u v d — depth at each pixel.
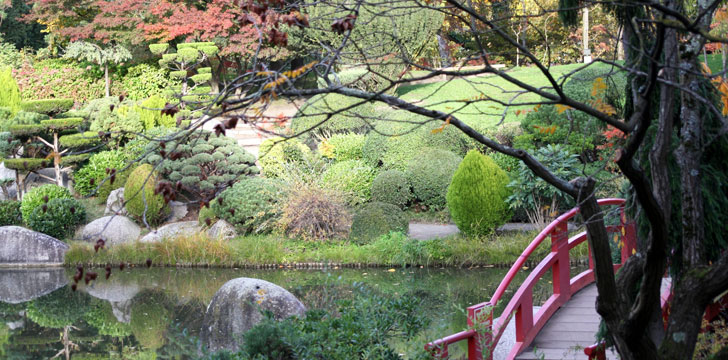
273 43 3.24
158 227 15.74
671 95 3.70
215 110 3.35
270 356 6.09
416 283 11.37
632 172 3.47
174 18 22.52
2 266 14.33
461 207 13.43
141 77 24.38
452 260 12.69
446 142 16.45
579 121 13.84
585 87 13.86
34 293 12.20
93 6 24.84
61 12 24.39
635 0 3.10
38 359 8.59
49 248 14.31
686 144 3.92
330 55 3.47
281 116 3.40
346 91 3.23
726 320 6.19
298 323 6.38
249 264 13.35
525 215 14.59
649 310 3.82
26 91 23.80
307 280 12.06
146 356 8.61
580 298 7.36
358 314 5.90
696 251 3.89
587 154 14.27
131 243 14.30
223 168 15.91
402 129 16.69
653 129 4.46
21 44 29.88
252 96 3.05
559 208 13.77
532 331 6.37
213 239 13.98
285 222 13.95
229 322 8.64
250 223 14.51
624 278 4.30
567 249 7.20
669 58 3.49
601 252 3.99
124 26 24.09
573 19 4.38
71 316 10.64
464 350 7.28
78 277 3.17
